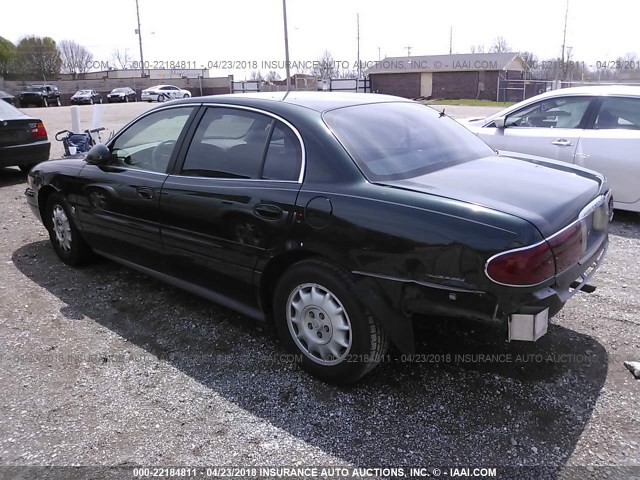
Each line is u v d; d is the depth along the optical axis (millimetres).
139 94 54906
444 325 3725
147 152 4074
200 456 2598
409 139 3432
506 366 3279
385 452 2607
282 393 3070
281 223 3070
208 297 3713
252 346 3580
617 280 4602
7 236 6051
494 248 2512
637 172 6113
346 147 3080
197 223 3541
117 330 3816
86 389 3133
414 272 2689
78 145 8805
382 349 2961
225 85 56969
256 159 3350
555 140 6598
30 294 4426
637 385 3086
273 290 3381
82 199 4523
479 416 2848
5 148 8664
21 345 3619
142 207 3934
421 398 3002
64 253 5023
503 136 7020
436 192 2814
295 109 3330
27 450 2641
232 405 2975
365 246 2791
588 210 2957
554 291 2637
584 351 3438
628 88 6512
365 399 3004
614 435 2691
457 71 48562
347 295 2883
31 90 44125
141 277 4746
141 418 2877
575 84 33156
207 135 3674
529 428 2754
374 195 2844
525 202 2768
